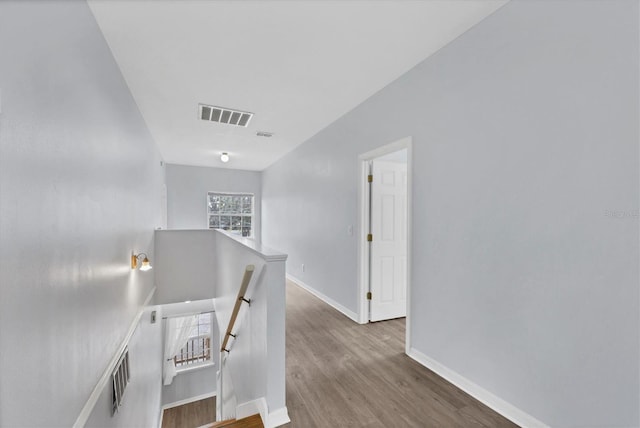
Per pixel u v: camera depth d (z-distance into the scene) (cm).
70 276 135
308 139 461
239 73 256
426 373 218
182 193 698
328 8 177
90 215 162
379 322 324
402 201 342
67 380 131
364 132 313
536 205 155
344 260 352
